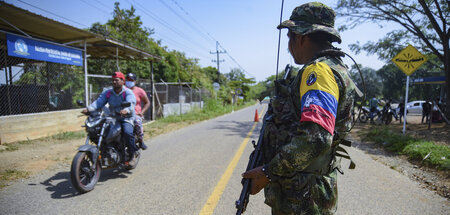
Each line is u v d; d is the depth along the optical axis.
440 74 23.25
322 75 1.12
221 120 13.77
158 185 3.73
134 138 4.15
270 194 1.42
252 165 1.45
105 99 4.05
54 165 4.58
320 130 1.02
